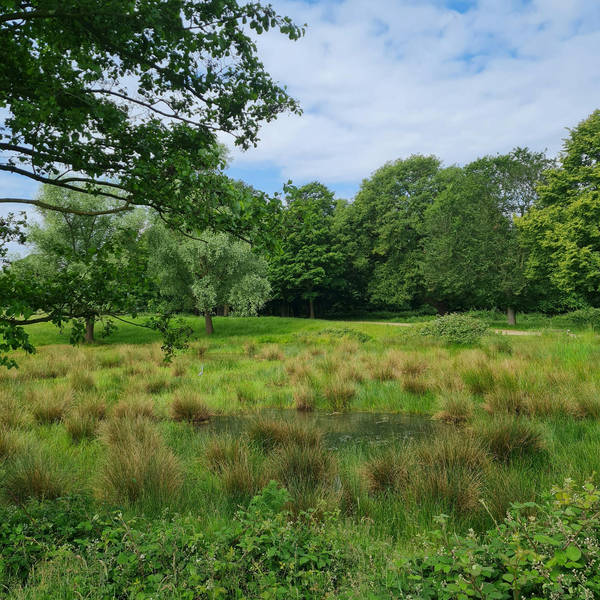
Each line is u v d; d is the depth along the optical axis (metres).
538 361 10.73
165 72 3.46
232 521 3.33
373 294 41.53
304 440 5.59
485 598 1.92
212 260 23.20
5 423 6.27
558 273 23.27
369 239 41.50
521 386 8.02
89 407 7.30
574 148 23.11
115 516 3.33
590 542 2.08
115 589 2.29
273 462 4.61
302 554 2.55
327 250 42.03
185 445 6.08
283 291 43.50
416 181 38.75
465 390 8.59
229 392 9.96
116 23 2.94
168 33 3.09
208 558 2.42
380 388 9.67
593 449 4.89
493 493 3.60
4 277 3.58
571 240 22.02
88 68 3.28
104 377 11.46
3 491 3.95
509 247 28.52
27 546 2.82
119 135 3.54
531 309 35.81
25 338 3.34
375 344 17.58
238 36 3.32
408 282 37.16
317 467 4.53
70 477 4.30
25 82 3.12
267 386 10.52
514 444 5.02
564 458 4.68
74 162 3.44
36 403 7.47
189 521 3.26
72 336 4.09
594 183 21.92
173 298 24.94
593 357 10.82
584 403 6.74
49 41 3.26
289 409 8.90
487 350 13.47
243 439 5.66
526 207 28.89
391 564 2.36
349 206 42.91
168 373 12.41
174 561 2.29
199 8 3.15
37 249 19.92
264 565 2.52
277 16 3.27
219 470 4.86
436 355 13.02
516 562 1.94
